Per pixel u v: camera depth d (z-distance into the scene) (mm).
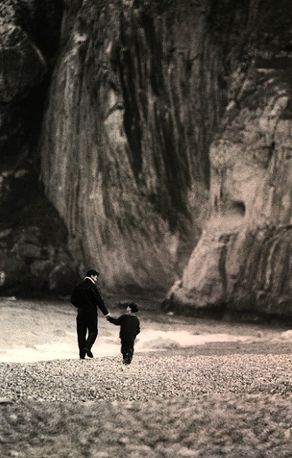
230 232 19047
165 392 8008
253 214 18609
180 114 20547
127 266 21984
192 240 20578
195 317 19438
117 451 6656
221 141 19359
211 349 12758
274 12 19500
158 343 13820
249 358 10391
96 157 22234
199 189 20359
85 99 22516
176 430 7012
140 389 8141
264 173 18500
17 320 17000
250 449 6609
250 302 18484
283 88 18359
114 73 21406
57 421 7215
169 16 20609
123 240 21938
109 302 21906
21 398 7805
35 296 22328
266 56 19250
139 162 21125
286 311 17844
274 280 18094
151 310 20844
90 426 7121
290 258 17906
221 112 20078
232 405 7512
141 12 21000
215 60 20125
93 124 22234
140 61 21016
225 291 19016
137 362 10203
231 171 19172
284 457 6441
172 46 20562
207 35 20203
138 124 21062
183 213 20672
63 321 17469
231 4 20031
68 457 6516
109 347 13867
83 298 11430
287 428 6945
